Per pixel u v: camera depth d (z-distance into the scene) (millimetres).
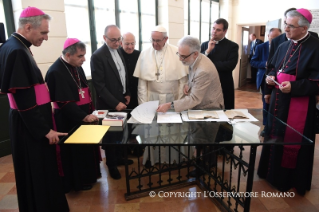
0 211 1867
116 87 2170
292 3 5445
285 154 1932
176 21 4805
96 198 2010
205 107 1844
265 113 1746
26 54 1342
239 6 6465
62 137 1446
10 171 2494
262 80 3473
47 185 1586
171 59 2215
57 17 2912
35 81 1373
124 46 2521
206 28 6312
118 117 1591
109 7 3875
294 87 1711
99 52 2090
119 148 2510
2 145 2828
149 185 2053
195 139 1295
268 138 1301
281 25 5406
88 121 1660
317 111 1878
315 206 1865
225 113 1736
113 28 2049
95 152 2135
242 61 7312
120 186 2182
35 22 1370
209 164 2062
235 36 6734
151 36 2061
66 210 1742
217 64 2559
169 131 1417
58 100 1684
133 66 2668
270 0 5859
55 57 2967
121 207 1892
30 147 1479
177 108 1667
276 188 2102
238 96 6195
